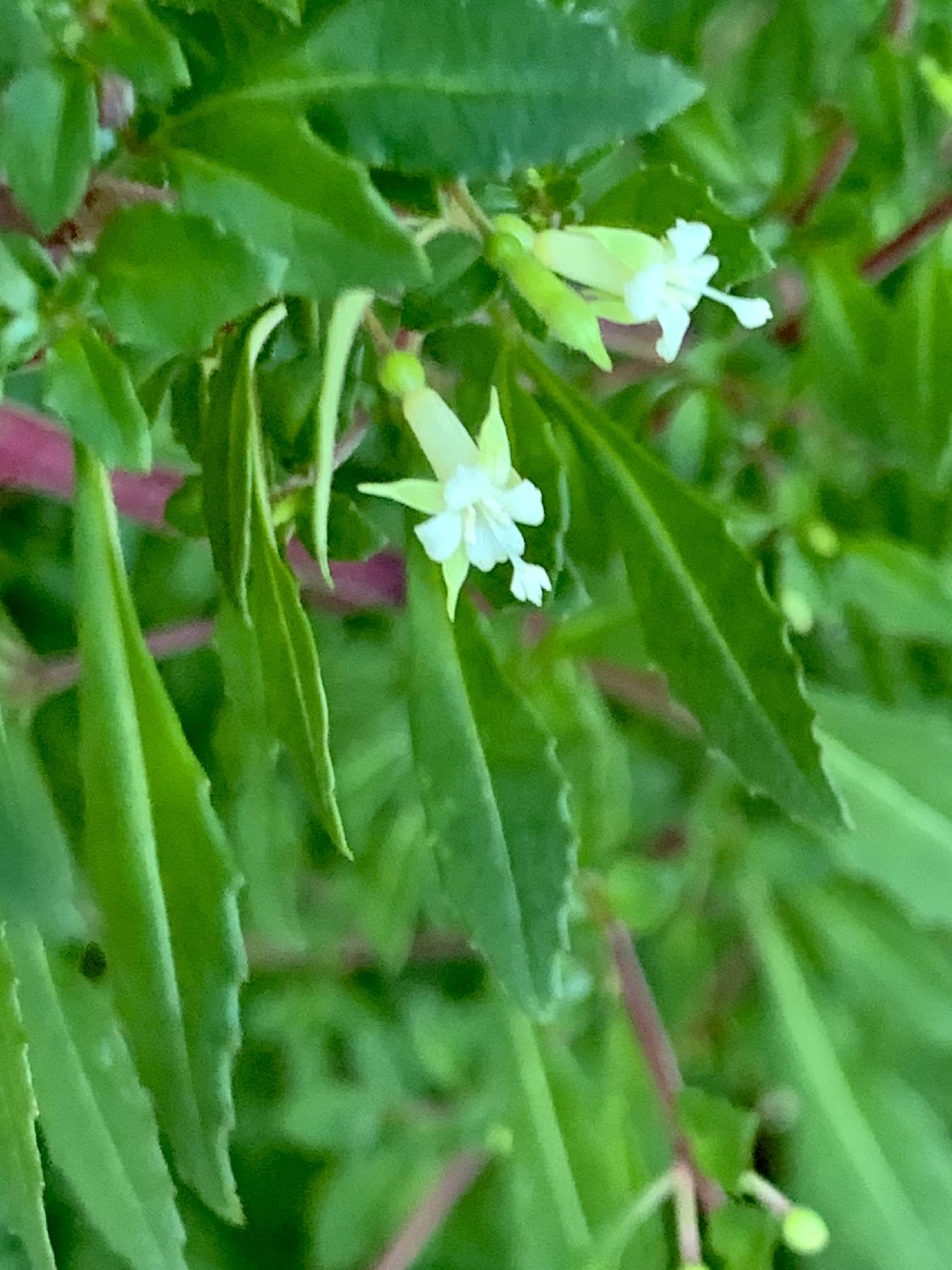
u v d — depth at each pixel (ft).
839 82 0.47
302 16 0.25
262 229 0.24
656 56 0.24
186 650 0.52
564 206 0.31
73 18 0.24
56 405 0.25
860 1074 0.61
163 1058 0.28
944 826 0.53
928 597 0.49
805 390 0.50
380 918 0.56
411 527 0.33
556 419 0.35
